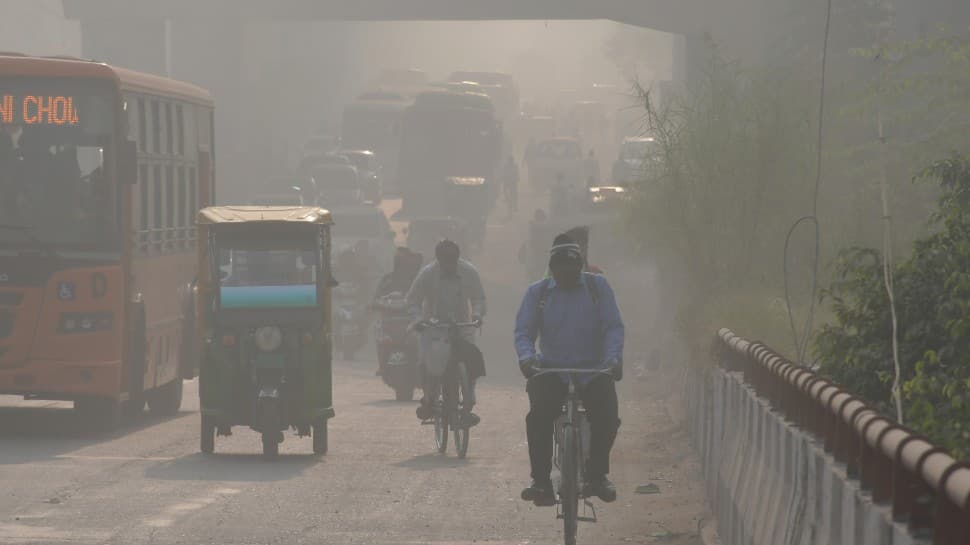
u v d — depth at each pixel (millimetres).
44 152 44062
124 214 44438
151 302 48594
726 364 27734
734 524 22703
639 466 37344
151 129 49219
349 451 41531
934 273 22156
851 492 12586
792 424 17438
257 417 38781
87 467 36688
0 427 47281
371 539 26516
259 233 39781
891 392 20016
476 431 48531
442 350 39656
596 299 24672
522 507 30734
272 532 27000
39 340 43500
